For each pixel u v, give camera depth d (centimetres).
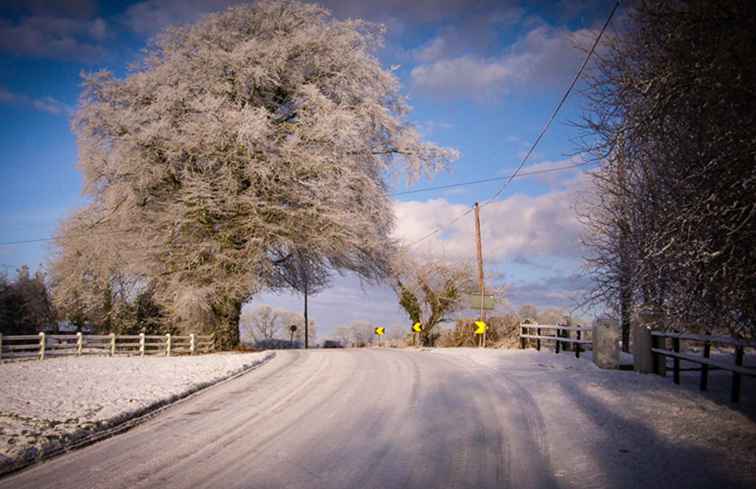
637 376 1242
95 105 2803
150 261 2819
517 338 2967
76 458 741
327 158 2792
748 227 585
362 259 3272
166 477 645
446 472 641
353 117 2852
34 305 3988
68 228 3192
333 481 616
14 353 2236
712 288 672
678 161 676
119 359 2292
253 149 2661
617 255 1060
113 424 950
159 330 3531
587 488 575
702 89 598
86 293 3192
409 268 3772
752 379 1174
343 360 2011
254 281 2723
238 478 633
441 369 1611
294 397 1191
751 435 723
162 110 2694
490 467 656
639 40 722
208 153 2638
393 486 596
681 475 595
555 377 1318
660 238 668
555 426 848
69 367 1909
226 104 2712
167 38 2869
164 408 1112
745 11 546
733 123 591
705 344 1029
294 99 2969
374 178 3303
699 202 604
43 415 988
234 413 1034
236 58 2720
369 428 869
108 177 2864
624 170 849
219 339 3000
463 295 3866
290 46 2869
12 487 624
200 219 2748
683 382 1146
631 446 717
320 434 838
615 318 1401
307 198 2764
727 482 567
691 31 602
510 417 920
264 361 2109
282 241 2764
